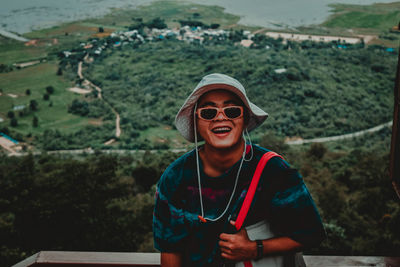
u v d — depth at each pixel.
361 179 17.84
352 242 10.16
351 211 12.80
